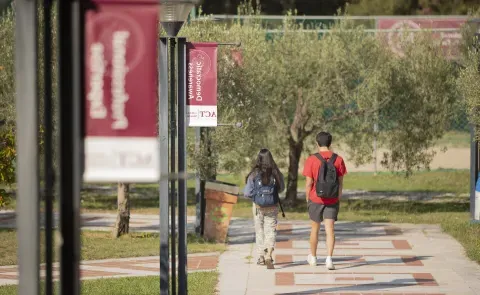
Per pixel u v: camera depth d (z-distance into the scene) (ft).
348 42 164.45
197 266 108.47
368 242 128.26
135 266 108.78
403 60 167.53
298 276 101.86
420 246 124.26
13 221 152.87
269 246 106.83
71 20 39.68
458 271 104.63
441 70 166.71
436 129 167.63
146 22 40.65
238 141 133.59
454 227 139.13
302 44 164.35
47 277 46.14
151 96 40.55
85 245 124.77
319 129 165.99
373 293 91.61
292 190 170.81
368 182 214.69
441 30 194.08
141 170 40.40
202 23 138.10
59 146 39.81
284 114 165.48
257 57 151.74
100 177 40.19
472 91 127.75
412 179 212.84
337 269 106.52
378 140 169.17
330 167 105.09
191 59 87.04
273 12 372.99
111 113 40.42
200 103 87.30
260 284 96.99
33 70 40.60
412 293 91.50
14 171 116.57
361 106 163.32
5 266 109.29
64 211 39.93
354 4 371.35
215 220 127.44
